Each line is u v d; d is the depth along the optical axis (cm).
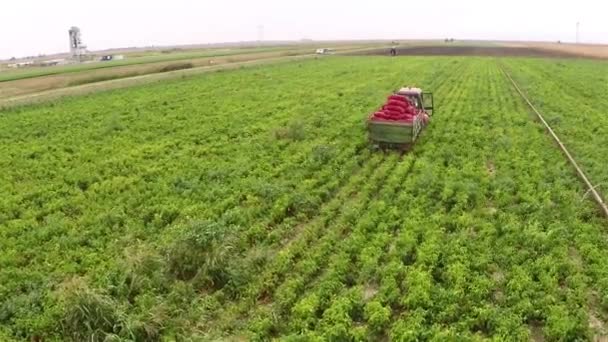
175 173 2248
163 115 3634
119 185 2100
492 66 7262
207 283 1340
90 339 1088
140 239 1617
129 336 1104
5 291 1337
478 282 1300
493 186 1995
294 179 2136
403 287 1310
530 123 3098
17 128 3256
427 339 1114
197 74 6309
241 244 1547
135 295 1279
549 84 5003
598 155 2380
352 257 1480
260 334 1141
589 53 10806
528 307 1201
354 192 2042
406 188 1989
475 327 1172
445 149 2495
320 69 6925
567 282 1324
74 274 1388
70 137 2986
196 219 1717
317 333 1133
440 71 6525
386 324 1174
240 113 3628
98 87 5181
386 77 5831
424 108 3222
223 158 2477
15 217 1864
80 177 2230
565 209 1748
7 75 6688
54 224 1719
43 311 1251
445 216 1708
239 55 10956
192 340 1109
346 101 4078
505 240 1539
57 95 4694
